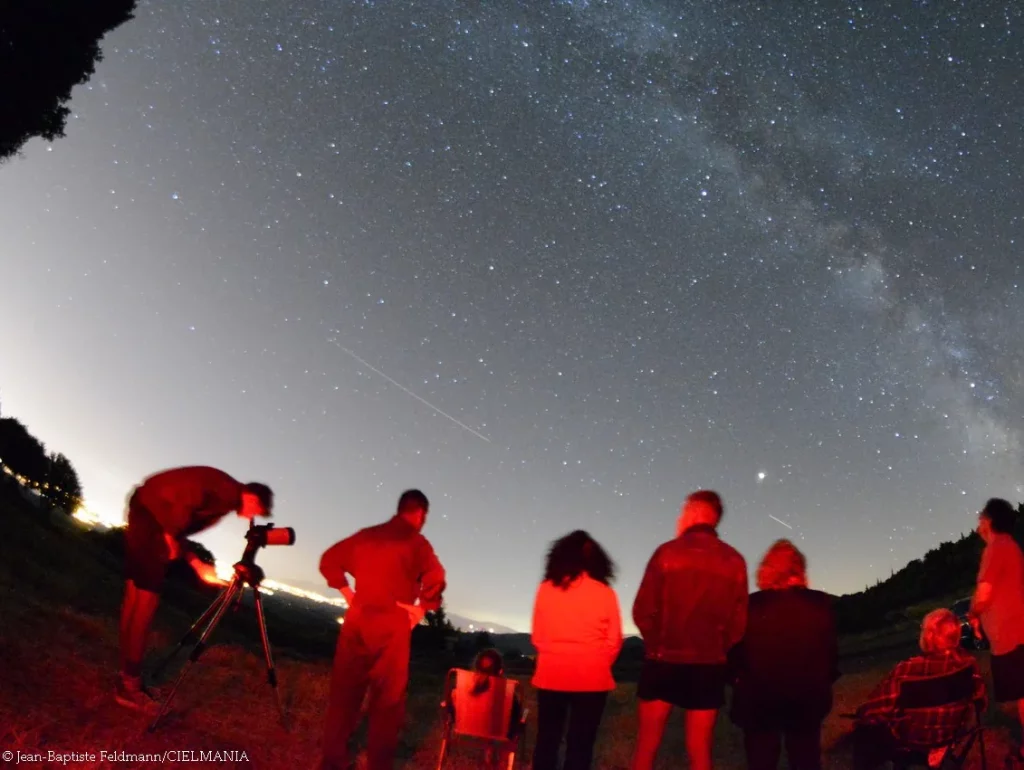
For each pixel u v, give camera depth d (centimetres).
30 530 1489
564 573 543
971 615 641
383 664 547
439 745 785
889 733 567
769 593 536
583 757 525
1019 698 610
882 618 1903
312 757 623
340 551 567
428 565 571
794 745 529
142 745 547
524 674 1675
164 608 1429
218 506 652
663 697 519
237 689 832
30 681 615
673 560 524
